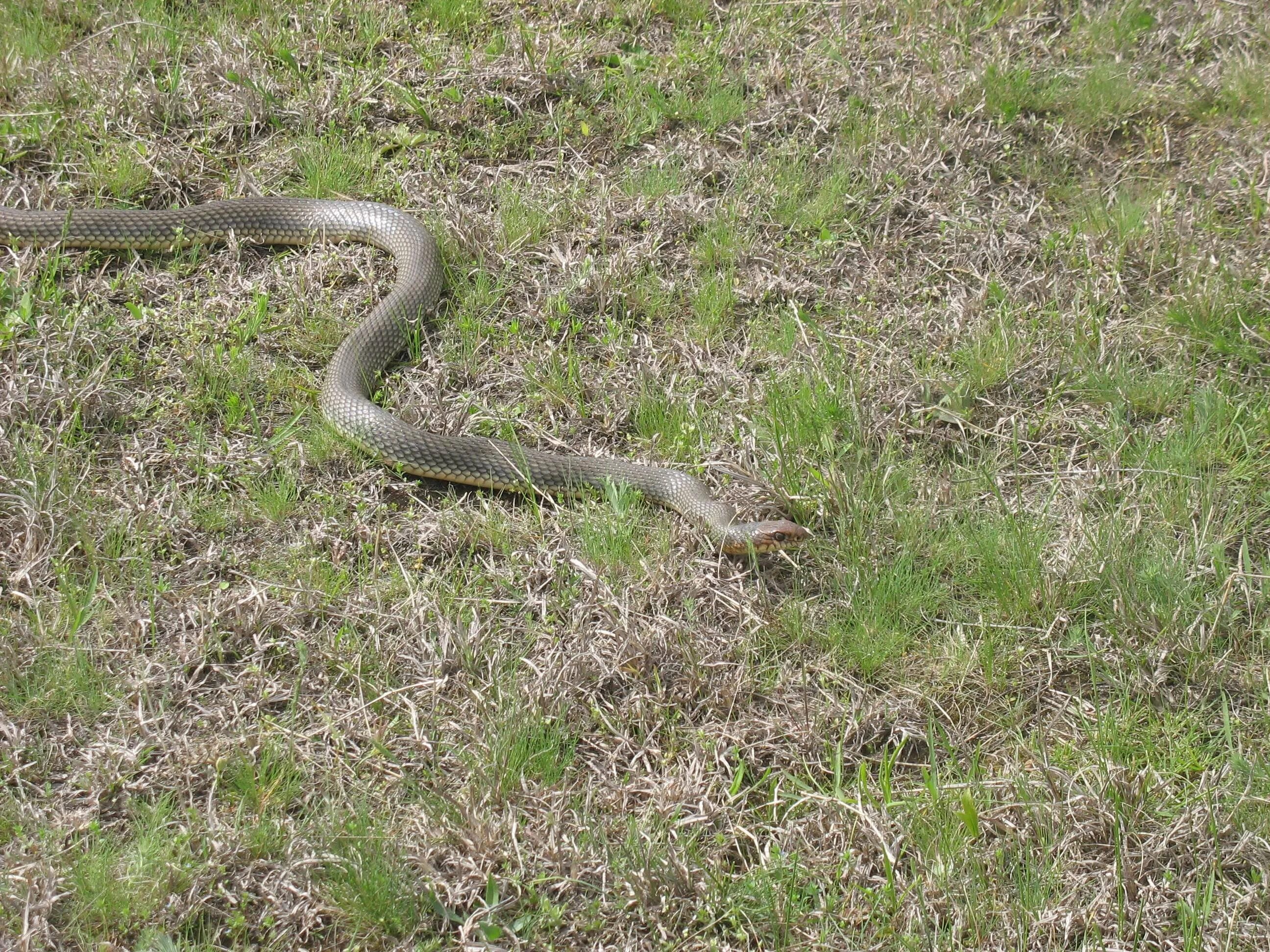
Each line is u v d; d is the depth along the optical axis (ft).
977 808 19.83
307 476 25.84
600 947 17.93
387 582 23.43
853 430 26.91
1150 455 26.40
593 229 32.68
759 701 22.09
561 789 20.07
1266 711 21.47
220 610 22.22
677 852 18.81
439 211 32.30
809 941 18.03
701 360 29.50
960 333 29.81
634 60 38.09
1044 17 41.42
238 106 34.63
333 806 19.15
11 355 27.02
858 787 20.13
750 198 33.73
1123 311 30.89
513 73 36.47
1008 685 22.48
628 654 22.03
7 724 20.02
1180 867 19.42
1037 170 35.45
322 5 38.52
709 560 24.54
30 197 31.45
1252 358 28.99
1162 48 40.83
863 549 24.20
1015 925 18.24
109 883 17.69
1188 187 34.99
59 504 23.62
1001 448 27.32
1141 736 21.26
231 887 18.31
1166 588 23.26
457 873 18.69
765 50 39.11
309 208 32.01
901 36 39.68
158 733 20.29
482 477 25.88
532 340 29.66
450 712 21.16
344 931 17.92
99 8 38.27
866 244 33.04
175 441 26.16
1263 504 25.67
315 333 28.73
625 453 27.40
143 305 29.48
